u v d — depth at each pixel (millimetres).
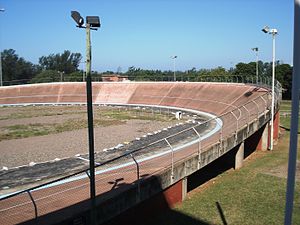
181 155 18469
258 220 13617
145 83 74125
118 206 11914
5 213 11469
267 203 15227
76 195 12781
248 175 19375
